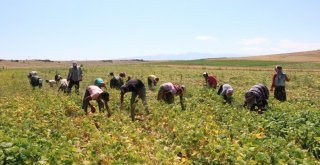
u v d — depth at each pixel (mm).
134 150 9750
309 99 21188
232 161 8453
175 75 43500
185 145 10484
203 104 17078
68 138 11930
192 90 22188
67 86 23859
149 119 15219
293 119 12508
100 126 13242
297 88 28312
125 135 11883
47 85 31297
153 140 11445
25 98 19859
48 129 12078
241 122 12656
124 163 8688
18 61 131875
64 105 16891
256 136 10117
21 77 41250
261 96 15617
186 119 13680
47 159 8250
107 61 165500
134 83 15141
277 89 18656
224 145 9305
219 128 12094
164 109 15680
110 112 15133
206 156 9438
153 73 48156
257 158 8203
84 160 9047
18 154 8227
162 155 9195
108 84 30531
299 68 66062
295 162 8039
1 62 122000
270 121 12742
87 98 15055
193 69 62438
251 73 47188
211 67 73938
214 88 22109
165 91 15531
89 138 12227
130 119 14883
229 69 62375
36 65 114125
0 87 28750
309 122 11375
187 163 8906
